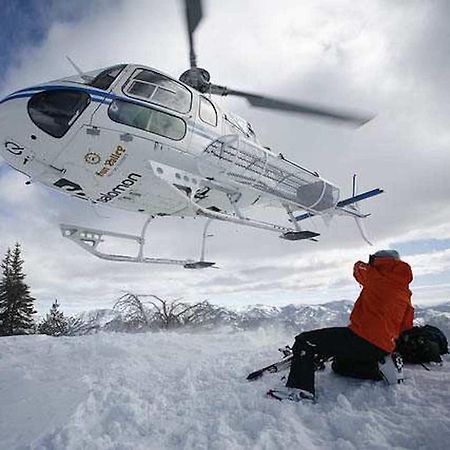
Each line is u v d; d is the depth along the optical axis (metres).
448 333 5.26
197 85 7.39
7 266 27.53
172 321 15.98
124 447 2.47
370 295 3.20
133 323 16.34
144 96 6.33
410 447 2.38
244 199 8.30
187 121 6.73
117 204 7.31
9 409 3.22
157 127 6.41
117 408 2.96
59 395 3.35
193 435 2.58
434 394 3.07
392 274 3.20
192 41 7.07
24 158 6.25
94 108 6.00
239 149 7.21
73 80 6.23
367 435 2.47
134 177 6.60
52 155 6.13
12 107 5.85
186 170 6.91
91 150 6.14
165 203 7.33
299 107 6.97
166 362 4.38
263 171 7.79
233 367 3.93
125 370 3.94
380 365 3.22
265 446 2.39
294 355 3.19
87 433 2.67
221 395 3.19
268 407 2.91
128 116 6.18
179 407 3.06
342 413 2.77
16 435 2.76
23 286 27.25
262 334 6.18
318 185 8.69
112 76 6.28
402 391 3.11
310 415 2.79
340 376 3.48
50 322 25.34
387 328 3.15
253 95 7.29
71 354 4.77
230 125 7.68
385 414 2.78
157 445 2.54
